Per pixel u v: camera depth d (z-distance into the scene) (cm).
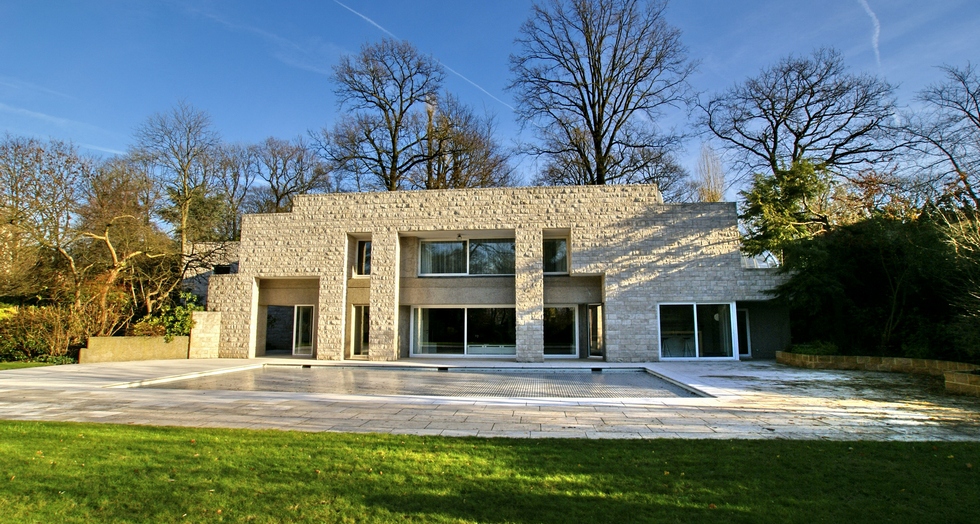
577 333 2136
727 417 871
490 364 1881
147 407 961
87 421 833
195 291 2805
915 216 1627
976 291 1255
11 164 2209
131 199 2544
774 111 2652
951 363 1350
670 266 1983
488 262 2194
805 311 1894
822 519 423
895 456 608
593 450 638
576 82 2866
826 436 734
